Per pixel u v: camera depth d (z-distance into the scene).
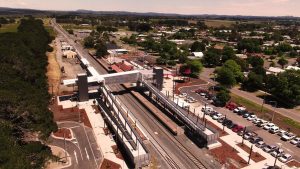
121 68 186.75
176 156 87.50
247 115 117.25
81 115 114.56
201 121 107.75
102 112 115.38
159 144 94.56
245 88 159.62
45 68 170.50
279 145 95.00
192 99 135.75
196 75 179.62
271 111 125.12
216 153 89.25
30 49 170.75
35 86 106.12
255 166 82.38
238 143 95.50
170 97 138.00
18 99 73.06
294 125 110.69
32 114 72.12
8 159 52.22
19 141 67.88
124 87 155.88
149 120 113.31
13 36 190.50
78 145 91.44
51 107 121.81
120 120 99.06
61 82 158.12
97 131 101.38
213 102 134.62
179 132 101.75
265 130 106.44
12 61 116.31
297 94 129.75
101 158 84.50
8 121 67.19
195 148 92.38
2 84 86.12
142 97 137.62
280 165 83.06
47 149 70.88
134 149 82.12
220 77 153.12
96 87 141.00
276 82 139.38
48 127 74.94
